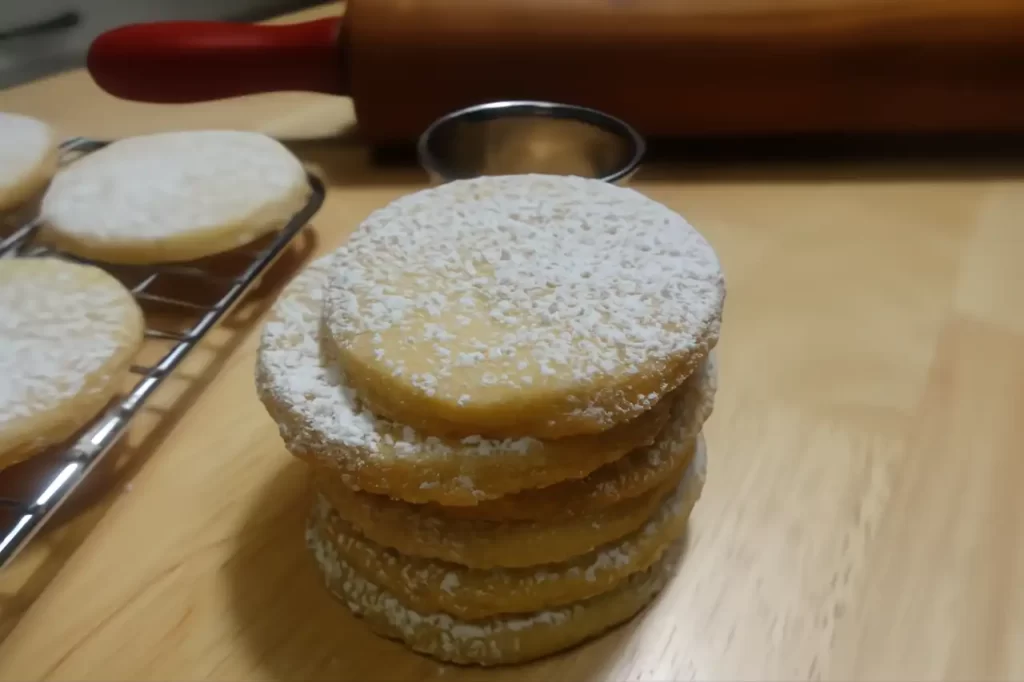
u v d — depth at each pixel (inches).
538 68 12.8
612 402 6.6
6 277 10.0
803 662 7.7
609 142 12.5
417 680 7.6
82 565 8.3
